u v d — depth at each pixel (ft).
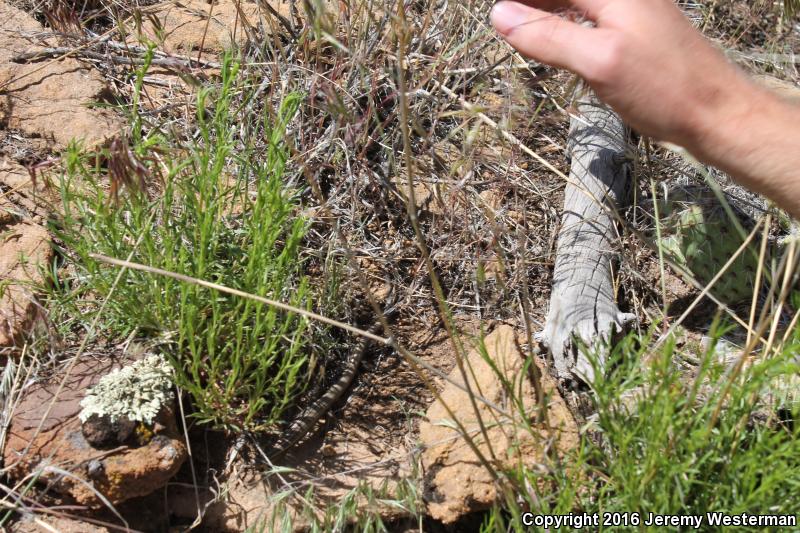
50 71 4.22
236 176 3.93
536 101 4.12
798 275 2.88
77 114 4.07
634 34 2.52
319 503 3.31
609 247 3.83
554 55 2.56
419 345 3.72
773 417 3.18
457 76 4.17
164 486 3.29
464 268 3.90
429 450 3.34
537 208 4.10
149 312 3.34
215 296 3.19
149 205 3.51
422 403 3.57
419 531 3.28
